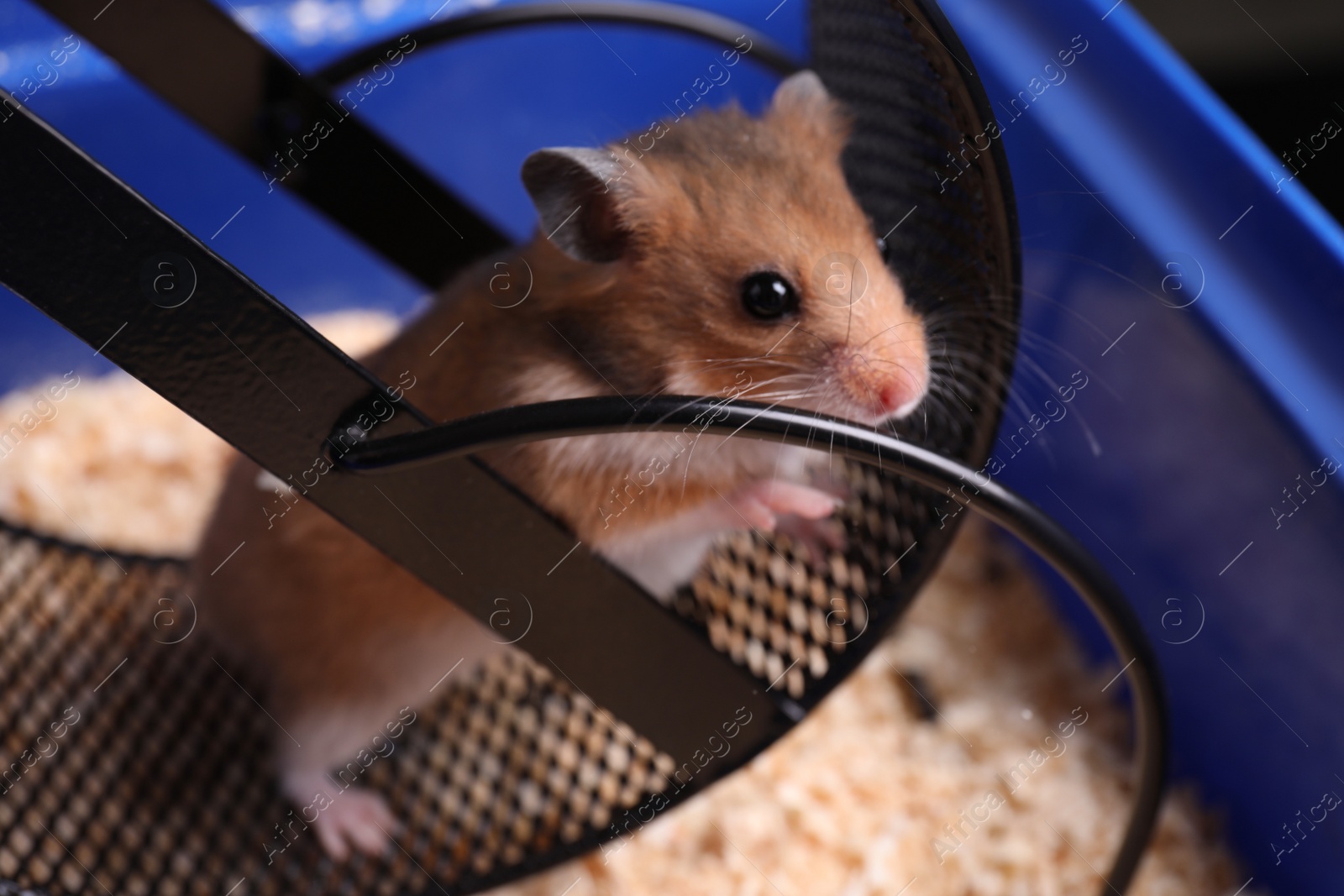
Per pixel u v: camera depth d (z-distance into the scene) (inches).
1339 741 12.1
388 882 11.8
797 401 10.5
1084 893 13.1
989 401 9.9
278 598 11.6
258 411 9.2
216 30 11.1
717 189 10.5
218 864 11.8
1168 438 13.0
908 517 10.7
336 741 12.0
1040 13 13.5
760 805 13.2
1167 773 10.5
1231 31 14.8
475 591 9.8
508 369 10.8
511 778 12.0
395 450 9.3
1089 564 9.7
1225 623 12.9
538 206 10.3
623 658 10.2
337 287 18.5
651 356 10.6
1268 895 12.9
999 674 15.1
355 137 11.8
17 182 8.6
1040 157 13.3
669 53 17.5
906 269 10.5
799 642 11.0
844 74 11.1
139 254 8.8
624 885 12.8
